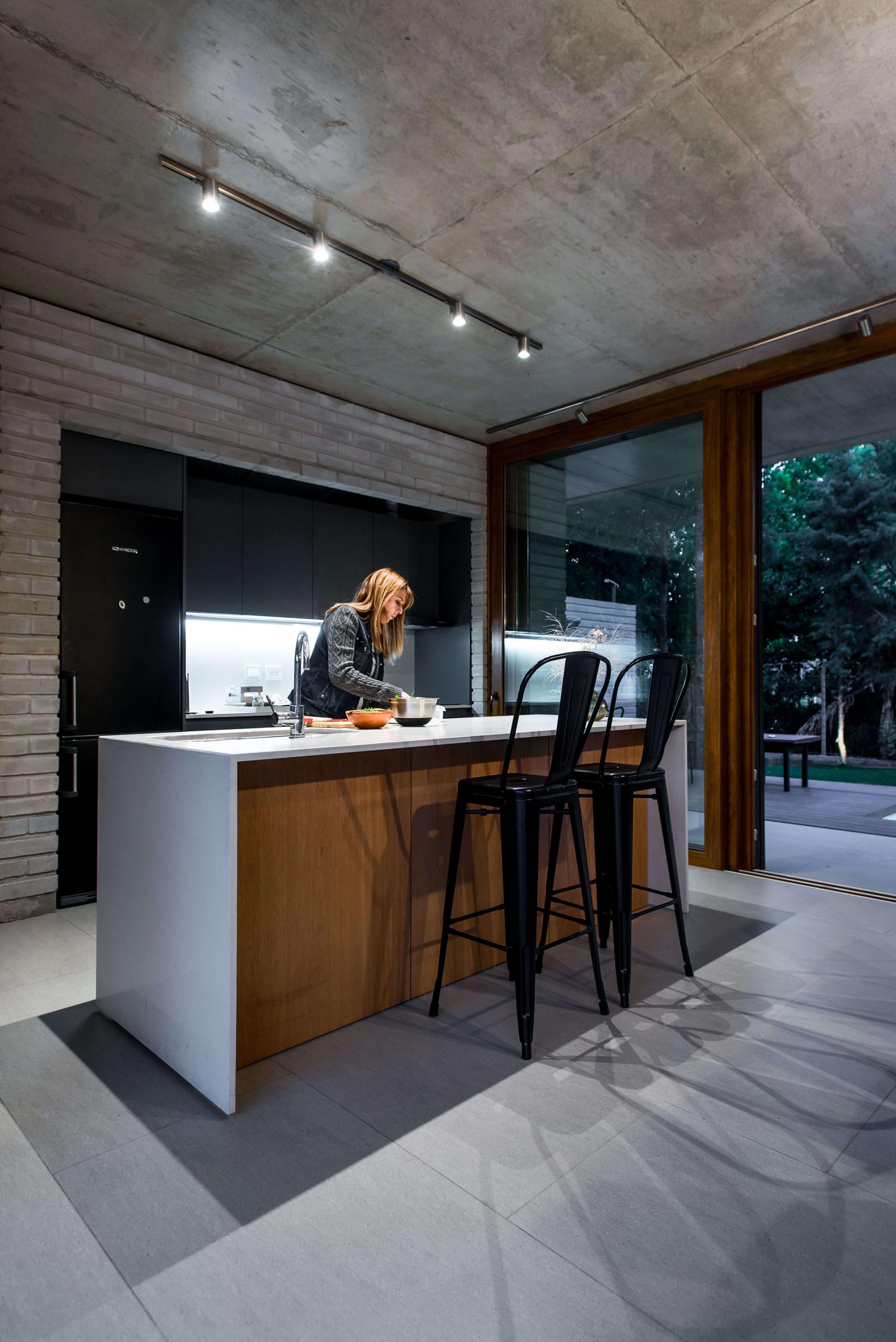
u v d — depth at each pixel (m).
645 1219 1.29
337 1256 1.21
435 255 2.91
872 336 3.44
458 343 3.66
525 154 2.35
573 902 2.88
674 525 4.22
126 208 2.61
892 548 10.91
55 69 2.01
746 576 3.90
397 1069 1.81
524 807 1.92
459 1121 1.59
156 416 3.55
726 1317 1.08
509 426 4.82
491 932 2.50
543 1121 1.59
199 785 1.72
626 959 2.19
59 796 3.19
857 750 11.49
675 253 2.90
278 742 1.93
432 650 5.61
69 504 3.29
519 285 3.14
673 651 4.20
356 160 2.37
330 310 3.32
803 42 1.93
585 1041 1.96
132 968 2.00
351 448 4.42
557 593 4.87
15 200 2.56
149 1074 1.80
